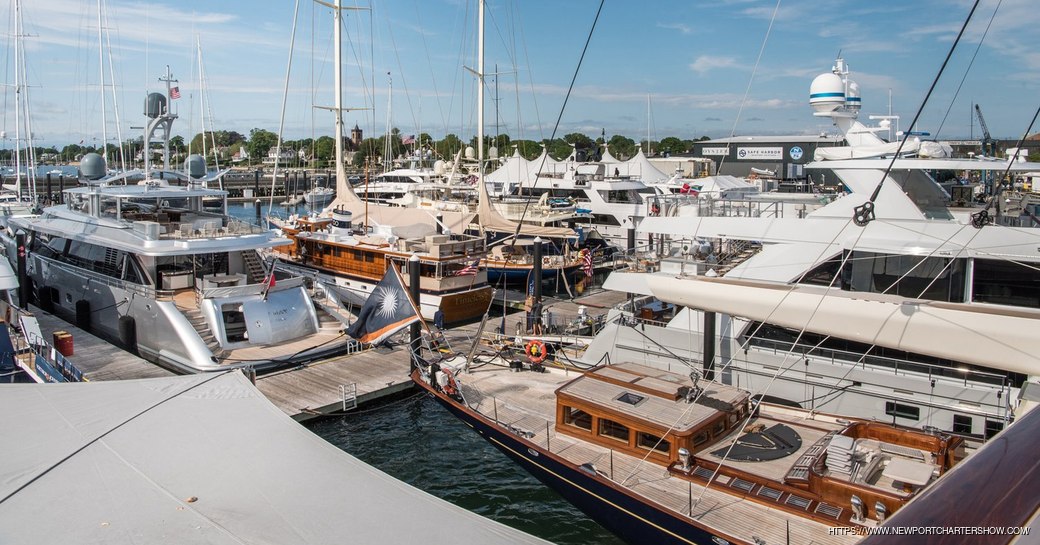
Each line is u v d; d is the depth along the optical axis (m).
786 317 11.25
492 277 33.50
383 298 19.94
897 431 11.73
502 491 15.65
